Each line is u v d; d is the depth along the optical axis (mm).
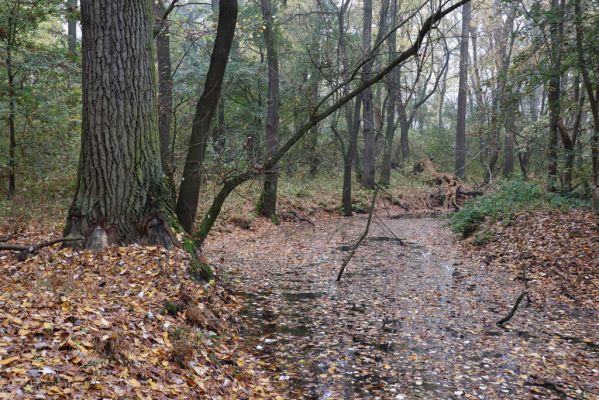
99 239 7035
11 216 11219
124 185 7262
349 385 5316
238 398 4613
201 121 9164
